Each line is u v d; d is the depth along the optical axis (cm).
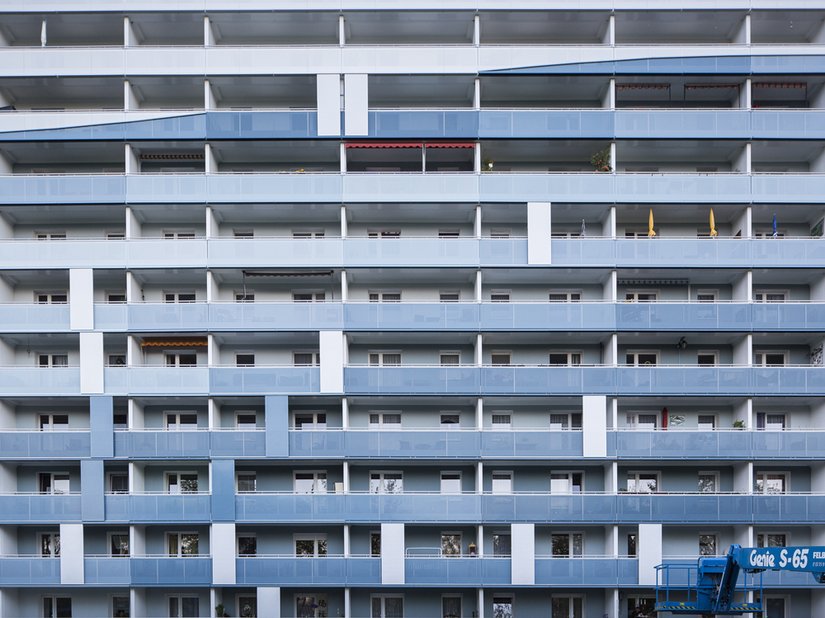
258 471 3559
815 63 3466
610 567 3347
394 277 3619
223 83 3547
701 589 2936
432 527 3512
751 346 3453
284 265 3450
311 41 3709
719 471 3562
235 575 3353
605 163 3525
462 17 3528
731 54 3466
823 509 3356
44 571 3381
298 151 3600
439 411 3600
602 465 3556
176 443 3406
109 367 3434
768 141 3500
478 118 3462
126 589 3516
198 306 3444
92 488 3400
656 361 3656
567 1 3472
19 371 3434
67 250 3475
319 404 3578
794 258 3456
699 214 3616
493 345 3650
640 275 3591
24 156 3662
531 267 3459
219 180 3462
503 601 3516
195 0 3475
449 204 3484
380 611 3525
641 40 3716
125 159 3600
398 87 3578
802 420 3584
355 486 3556
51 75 3481
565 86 3584
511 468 3559
